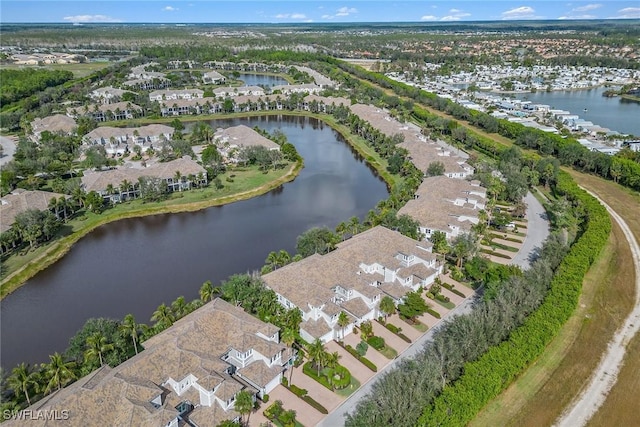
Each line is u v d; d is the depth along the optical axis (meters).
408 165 199.25
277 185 196.12
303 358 95.25
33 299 118.88
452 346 87.56
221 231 155.88
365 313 105.00
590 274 126.56
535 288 106.06
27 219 139.88
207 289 106.56
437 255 127.19
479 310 97.50
